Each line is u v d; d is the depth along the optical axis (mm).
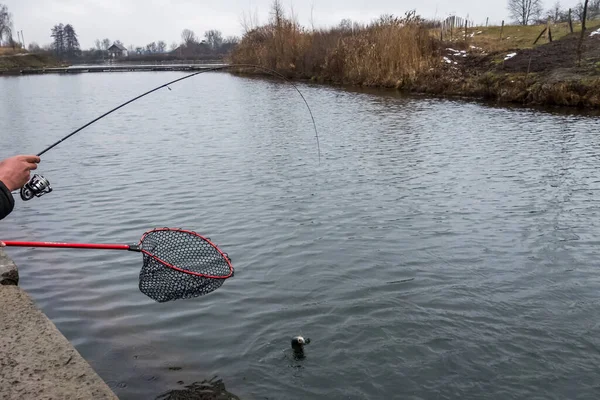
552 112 26781
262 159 16922
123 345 6398
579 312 7168
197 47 162375
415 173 14734
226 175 14891
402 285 7953
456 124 23453
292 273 8414
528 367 6020
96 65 137500
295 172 15086
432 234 10031
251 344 6430
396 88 40281
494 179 13977
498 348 6359
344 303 7418
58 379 4129
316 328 6789
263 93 41750
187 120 26766
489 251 9211
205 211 11680
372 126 23391
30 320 4945
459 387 5691
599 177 14016
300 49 55344
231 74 74625
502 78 33094
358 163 16109
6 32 150750
